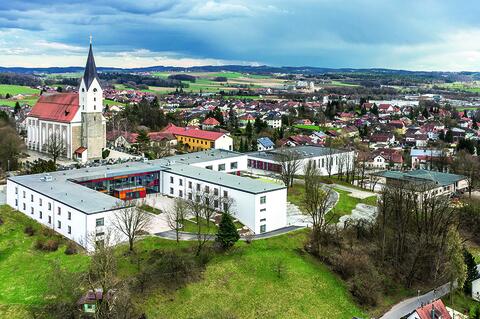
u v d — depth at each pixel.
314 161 179.25
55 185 124.81
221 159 160.50
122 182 138.62
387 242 120.75
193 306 90.12
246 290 96.12
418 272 113.62
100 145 192.62
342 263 107.19
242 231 117.94
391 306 101.00
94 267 89.94
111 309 81.50
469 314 98.25
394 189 139.50
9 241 109.62
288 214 133.88
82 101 189.00
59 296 87.62
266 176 169.12
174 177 139.62
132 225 107.56
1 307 85.00
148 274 94.12
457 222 135.00
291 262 106.38
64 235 110.94
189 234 112.56
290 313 92.06
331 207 142.00
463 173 195.25
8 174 165.75
